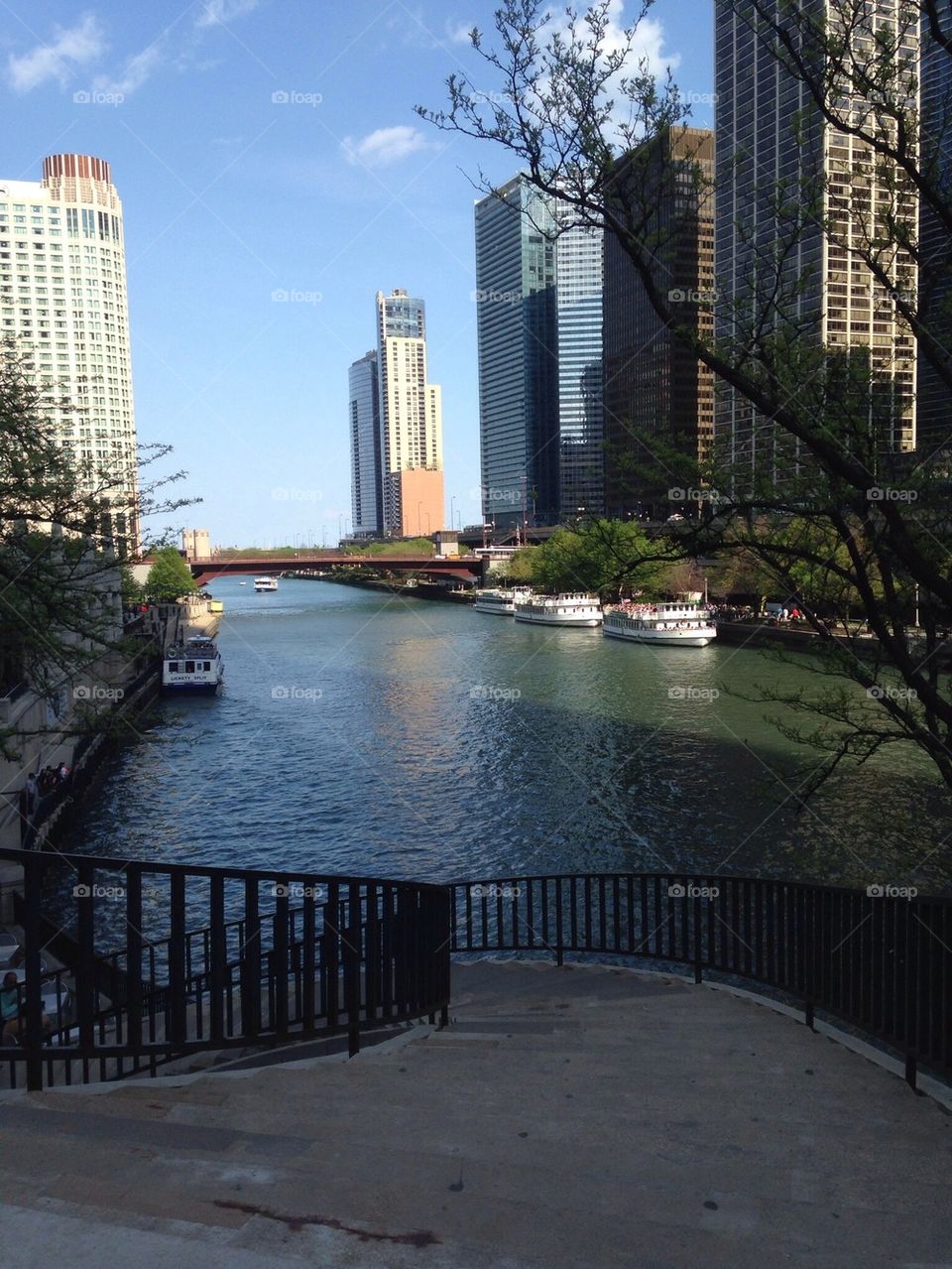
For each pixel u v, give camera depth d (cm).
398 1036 837
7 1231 291
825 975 886
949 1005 645
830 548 1070
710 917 1220
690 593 9338
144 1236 291
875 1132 550
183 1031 539
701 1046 820
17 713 2981
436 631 11500
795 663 1216
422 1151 417
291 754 4919
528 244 17888
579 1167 436
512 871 3081
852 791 3612
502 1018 980
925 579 888
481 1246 302
